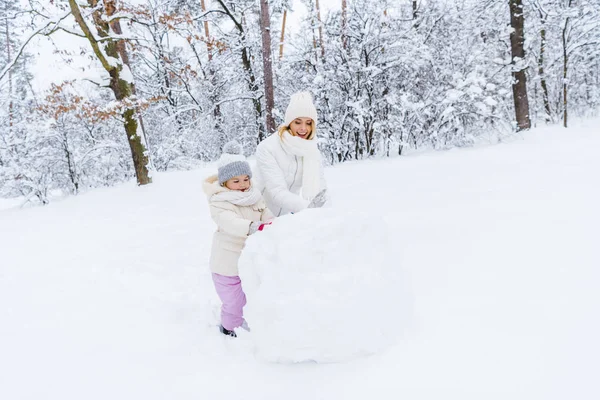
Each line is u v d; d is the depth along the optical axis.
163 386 1.53
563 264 2.00
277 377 1.49
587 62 9.82
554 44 9.92
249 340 1.91
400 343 1.54
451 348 1.45
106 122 9.85
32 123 9.09
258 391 1.42
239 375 1.54
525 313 1.61
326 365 1.50
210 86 12.88
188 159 11.23
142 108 7.58
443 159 7.04
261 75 12.44
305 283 1.51
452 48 9.34
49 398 1.52
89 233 4.89
